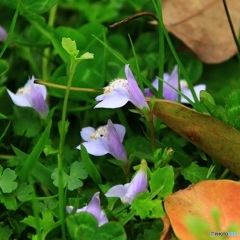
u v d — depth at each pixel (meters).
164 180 0.31
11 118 0.38
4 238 0.32
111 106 0.33
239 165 0.33
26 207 0.33
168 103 0.33
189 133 0.33
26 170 0.33
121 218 0.31
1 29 0.40
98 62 0.37
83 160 0.33
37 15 0.38
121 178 0.35
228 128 0.32
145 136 0.36
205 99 0.33
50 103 0.39
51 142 0.36
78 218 0.29
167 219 0.30
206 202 0.30
